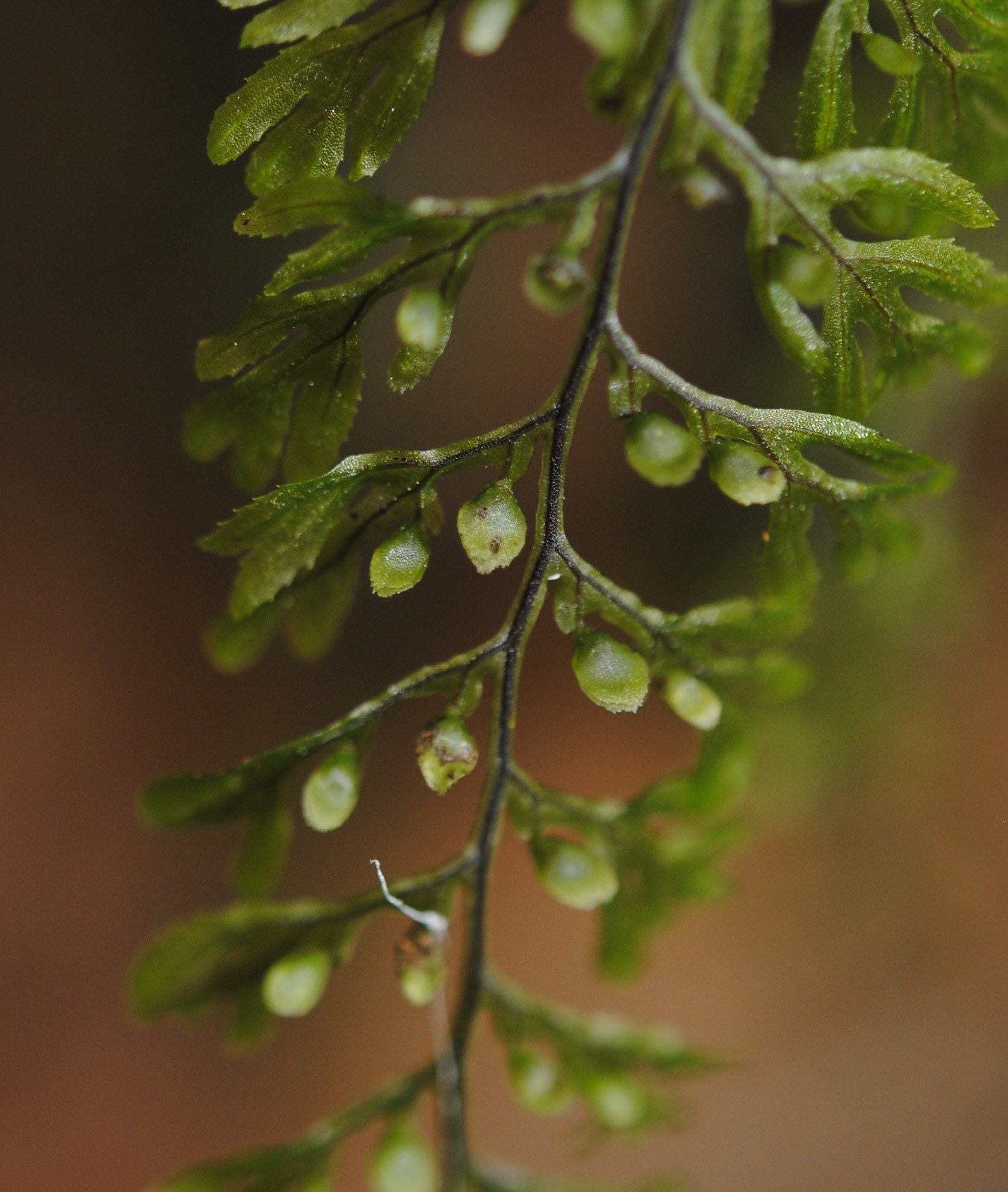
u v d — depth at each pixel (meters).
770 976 0.14
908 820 0.13
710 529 0.14
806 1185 0.14
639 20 0.09
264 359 0.09
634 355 0.09
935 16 0.09
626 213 0.09
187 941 0.09
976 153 0.09
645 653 0.09
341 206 0.09
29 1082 0.14
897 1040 0.14
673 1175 0.14
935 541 0.12
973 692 0.12
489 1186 0.10
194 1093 0.14
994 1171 0.13
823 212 0.09
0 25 0.14
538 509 0.09
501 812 0.09
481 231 0.09
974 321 0.11
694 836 0.10
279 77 0.09
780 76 0.11
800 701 0.12
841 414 0.09
